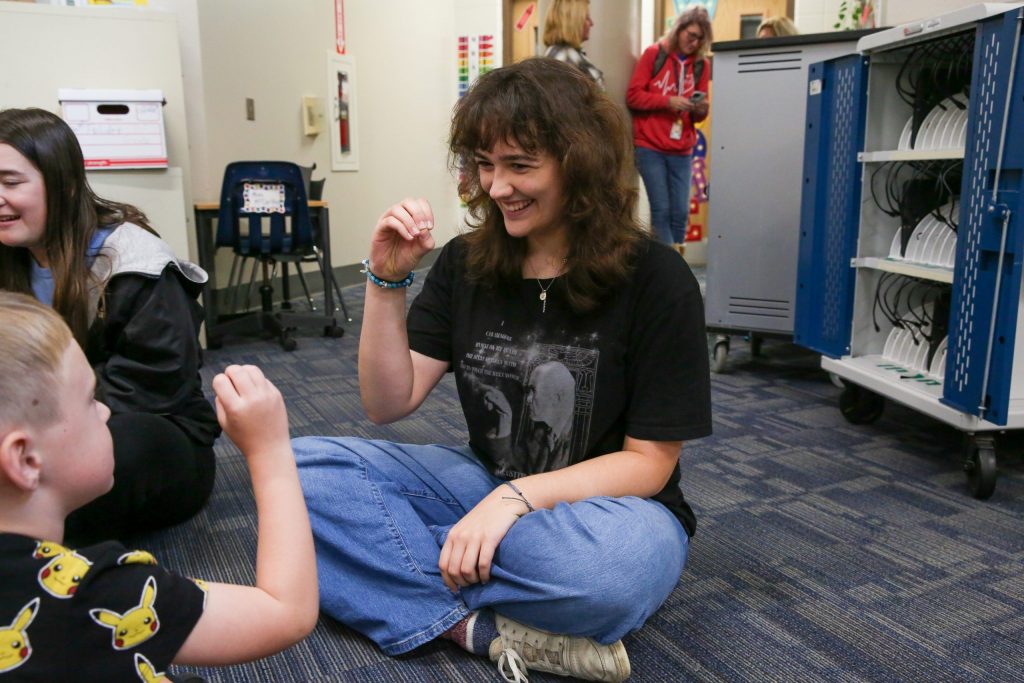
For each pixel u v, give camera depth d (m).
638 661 1.17
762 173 2.82
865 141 2.25
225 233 3.40
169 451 1.51
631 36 3.74
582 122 1.00
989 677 1.13
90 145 2.97
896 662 1.17
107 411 0.65
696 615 1.30
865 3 4.01
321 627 1.25
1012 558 1.51
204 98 3.86
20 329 0.57
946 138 2.07
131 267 1.49
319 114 4.82
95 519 1.47
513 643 1.10
